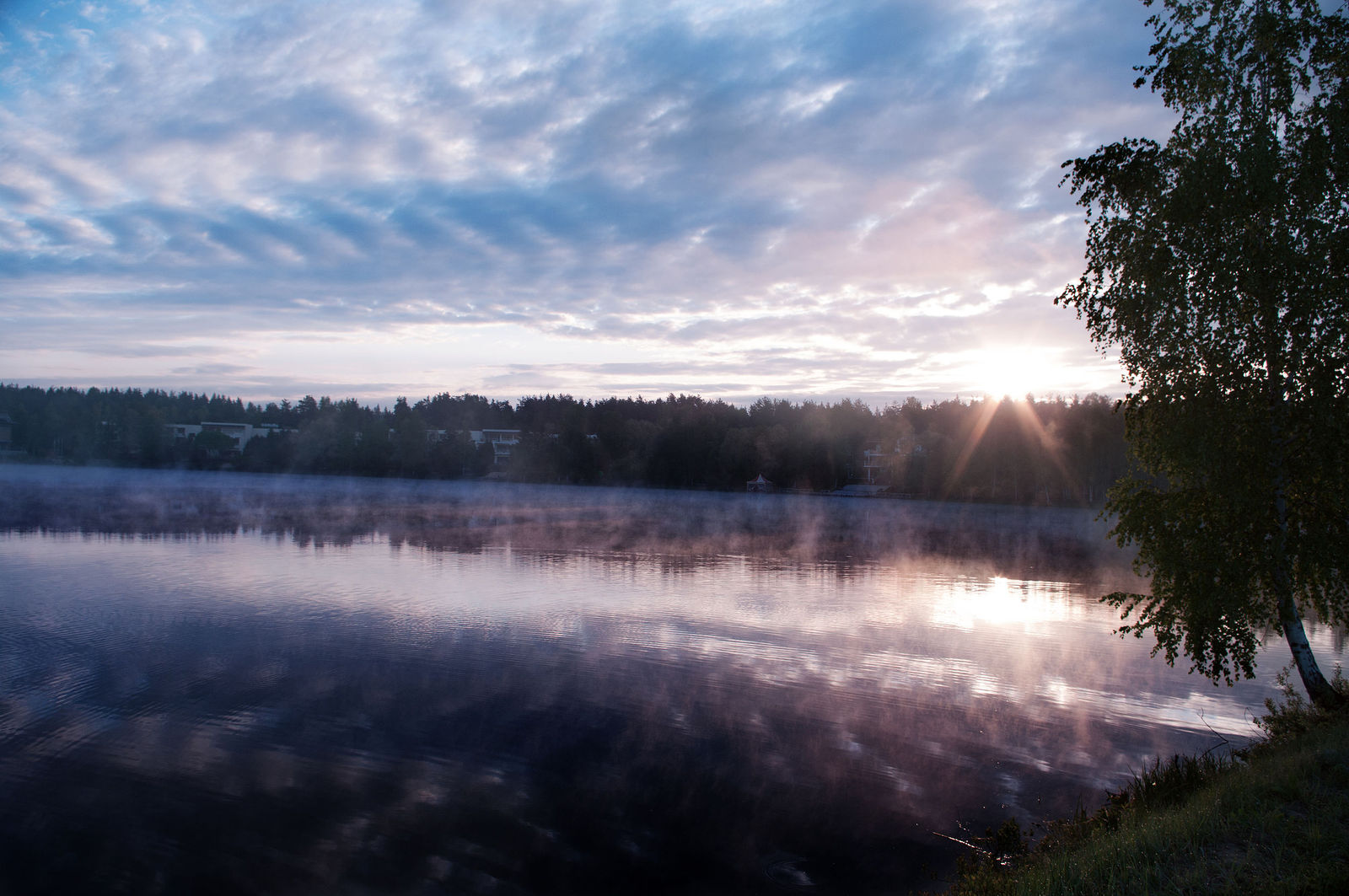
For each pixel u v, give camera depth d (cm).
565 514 8306
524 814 1348
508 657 2355
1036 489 11825
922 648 2575
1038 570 4766
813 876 1167
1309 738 1184
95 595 3191
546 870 1177
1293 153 1360
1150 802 1182
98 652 2300
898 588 3903
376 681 2075
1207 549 1385
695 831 1301
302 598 3247
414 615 2942
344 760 1556
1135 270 1430
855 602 3462
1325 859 752
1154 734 1778
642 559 4850
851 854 1230
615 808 1376
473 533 6147
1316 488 1349
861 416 15625
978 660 2423
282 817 1321
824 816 1357
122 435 17162
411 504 9262
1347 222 1317
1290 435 1373
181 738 1650
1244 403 1372
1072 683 2178
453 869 1176
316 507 8438
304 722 1762
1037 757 1630
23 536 5141
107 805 1347
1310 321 1316
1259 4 1382
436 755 1593
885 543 6247
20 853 1188
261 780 1459
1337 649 2545
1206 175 1345
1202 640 1414
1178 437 1385
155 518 6575
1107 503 1555
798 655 2455
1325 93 1376
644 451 15325
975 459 11975
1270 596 1419
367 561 4412
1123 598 1556
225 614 2867
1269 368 1362
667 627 2822
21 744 1581
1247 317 1345
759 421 16900
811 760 1597
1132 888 751
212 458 17362
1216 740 1745
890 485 13962
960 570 4678
